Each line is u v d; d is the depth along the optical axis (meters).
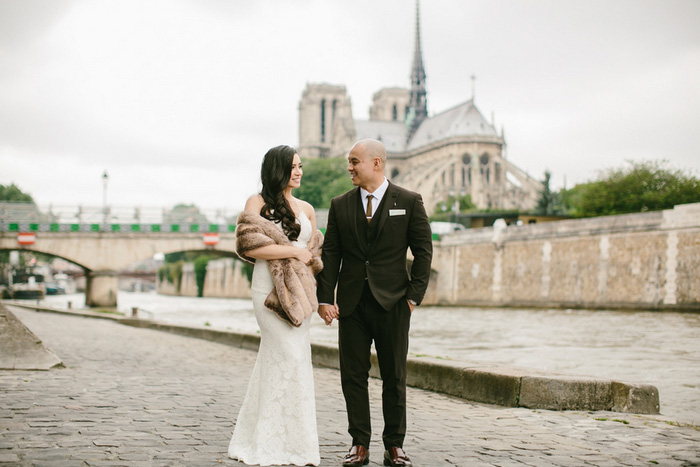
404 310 4.79
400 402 4.73
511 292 56.78
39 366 9.41
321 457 4.87
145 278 169.12
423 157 148.12
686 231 41.34
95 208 56.03
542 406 7.23
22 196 108.06
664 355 19.16
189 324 20.25
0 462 4.37
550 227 52.50
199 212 58.69
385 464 4.72
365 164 4.85
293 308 4.57
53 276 128.00
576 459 4.93
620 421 6.52
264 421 4.58
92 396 7.22
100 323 26.73
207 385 8.54
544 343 23.44
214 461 4.56
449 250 65.69
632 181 63.56
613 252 46.62
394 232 4.79
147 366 10.67
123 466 4.36
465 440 5.59
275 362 4.61
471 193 131.62
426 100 163.12
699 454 5.16
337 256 4.93
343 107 171.12
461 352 20.42
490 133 139.38
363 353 4.82
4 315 9.47
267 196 4.75
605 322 33.88
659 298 43.03
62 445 4.91
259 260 4.71
